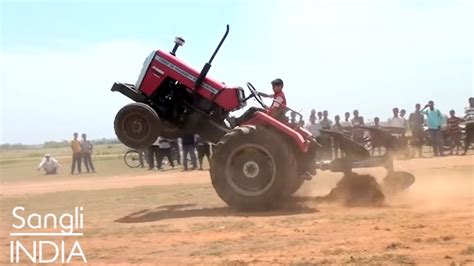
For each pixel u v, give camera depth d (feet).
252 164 29.19
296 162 30.35
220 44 31.12
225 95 31.19
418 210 26.84
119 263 18.85
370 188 31.71
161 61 31.78
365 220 24.62
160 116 32.01
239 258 18.66
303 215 26.94
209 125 31.94
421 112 62.85
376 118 59.67
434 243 19.62
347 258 18.04
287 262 17.84
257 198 28.96
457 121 65.10
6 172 95.91
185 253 19.80
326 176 46.11
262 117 30.17
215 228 24.32
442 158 59.00
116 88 32.24
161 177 55.83
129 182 52.06
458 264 16.84
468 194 31.91
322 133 32.96
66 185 52.90
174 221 26.91
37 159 180.86
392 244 19.54
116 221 27.81
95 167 94.73
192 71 31.45
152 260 19.06
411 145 62.39
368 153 32.37
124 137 30.32
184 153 63.93
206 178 50.93
